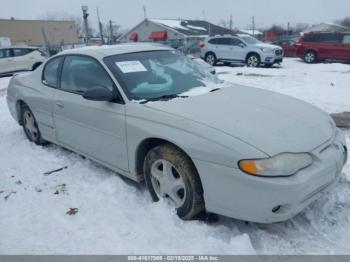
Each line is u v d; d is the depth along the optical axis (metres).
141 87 3.31
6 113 7.35
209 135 2.58
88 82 3.63
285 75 12.89
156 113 2.93
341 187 3.39
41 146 4.89
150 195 3.23
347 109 6.84
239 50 17.45
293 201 2.41
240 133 2.54
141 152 3.17
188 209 2.84
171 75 3.64
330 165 2.63
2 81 14.51
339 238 2.70
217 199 2.61
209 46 18.58
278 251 2.57
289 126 2.73
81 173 3.91
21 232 2.90
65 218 3.05
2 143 5.18
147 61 3.70
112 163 3.49
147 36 47.59
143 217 3.01
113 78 3.32
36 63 16.94
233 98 3.23
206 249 2.58
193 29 46.31
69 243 2.73
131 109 3.09
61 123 4.05
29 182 3.78
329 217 2.96
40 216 3.11
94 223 2.96
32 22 52.31
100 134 3.47
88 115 3.53
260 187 2.37
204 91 3.41
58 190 3.55
